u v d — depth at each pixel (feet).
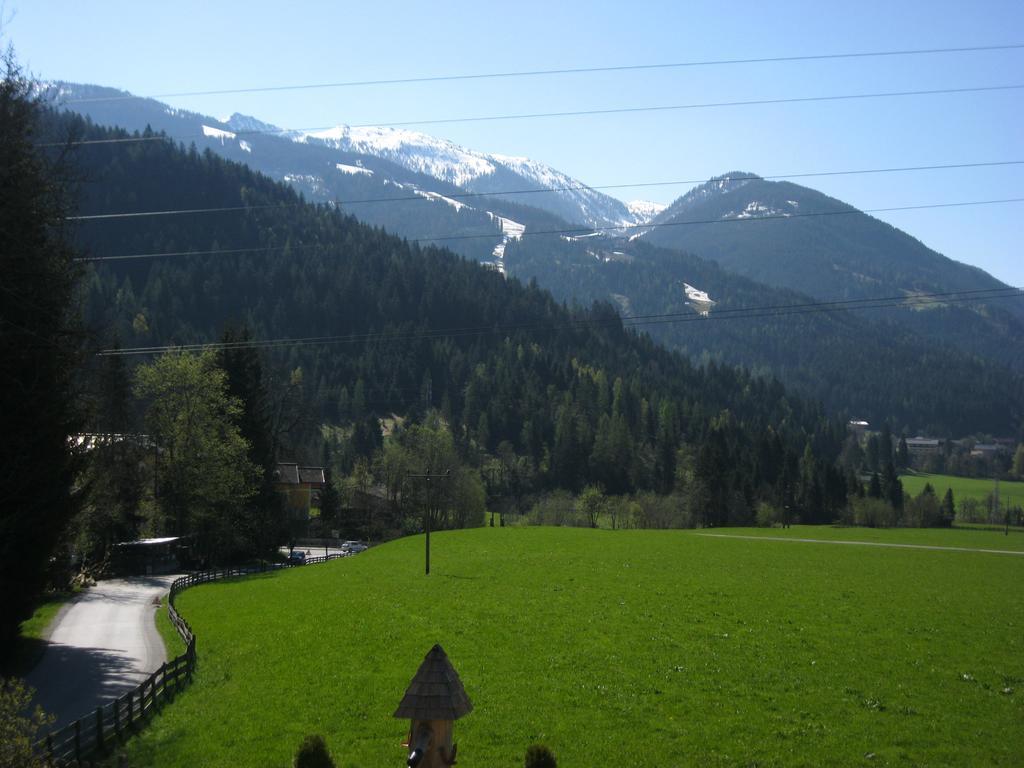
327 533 390.83
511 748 81.51
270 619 147.74
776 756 79.36
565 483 510.17
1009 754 79.77
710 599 160.97
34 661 119.03
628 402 617.21
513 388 594.24
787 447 543.80
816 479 504.43
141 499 241.76
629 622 137.69
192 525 257.75
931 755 79.56
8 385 99.25
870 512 468.75
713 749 81.35
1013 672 107.86
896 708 93.09
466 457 501.15
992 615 146.92
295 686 102.32
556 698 96.43
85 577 200.75
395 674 106.42
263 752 80.48
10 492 100.89
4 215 96.73
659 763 77.97
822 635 128.47
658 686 100.78
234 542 263.49
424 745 48.19
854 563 230.48
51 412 104.53
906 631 131.95
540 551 253.03
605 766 77.25
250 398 282.15
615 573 200.85
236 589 194.59
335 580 199.52
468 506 382.83
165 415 247.29
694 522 449.89
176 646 130.00
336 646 122.31
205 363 256.11
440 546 271.28
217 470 245.45
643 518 442.50
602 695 97.71
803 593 169.99
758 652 117.19
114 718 82.58
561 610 148.56
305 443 444.55
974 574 208.64
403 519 385.70
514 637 126.41
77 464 112.78
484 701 95.25
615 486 510.99
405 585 183.42
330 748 81.20
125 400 218.18
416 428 411.54
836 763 77.87
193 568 260.42
